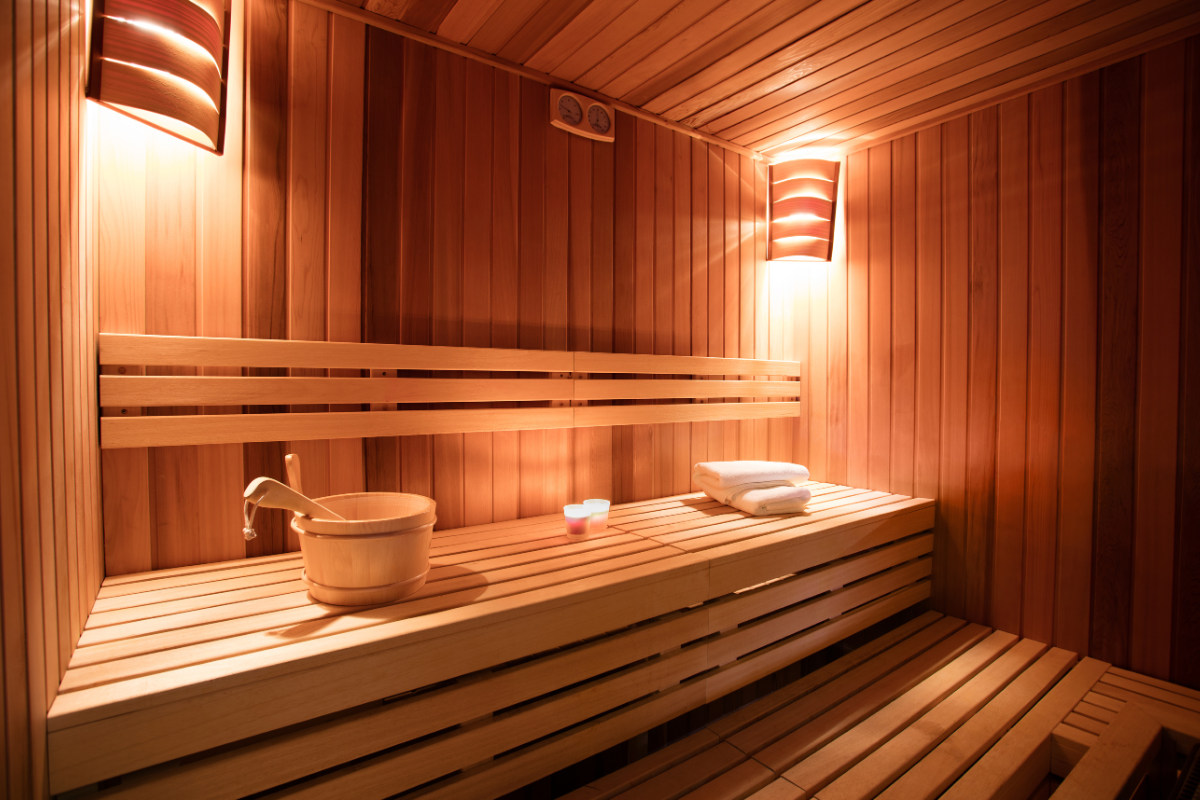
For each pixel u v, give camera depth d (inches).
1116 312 74.6
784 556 69.8
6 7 26.8
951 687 68.1
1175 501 70.2
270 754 38.6
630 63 76.8
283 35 60.7
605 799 49.9
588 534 69.5
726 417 98.5
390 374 67.4
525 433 79.0
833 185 102.0
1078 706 65.4
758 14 66.3
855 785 51.9
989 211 86.2
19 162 28.1
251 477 60.2
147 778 35.2
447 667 45.4
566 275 82.0
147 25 45.5
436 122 70.4
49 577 33.3
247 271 59.2
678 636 60.3
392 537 47.7
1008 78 79.7
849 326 103.4
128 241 53.4
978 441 87.4
